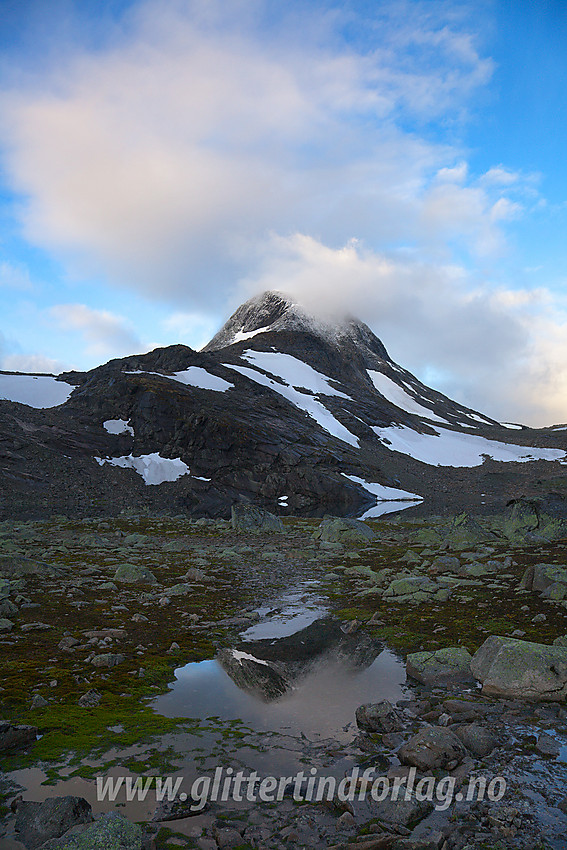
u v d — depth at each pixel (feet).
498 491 337.31
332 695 26.76
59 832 14.53
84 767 18.83
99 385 330.13
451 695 26.53
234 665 31.68
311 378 553.23
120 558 76.89
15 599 46.11
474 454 469.57
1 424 256.73
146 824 15.35
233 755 19.99
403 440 465.88
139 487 250.78
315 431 384.47
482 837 14.75
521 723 22.50
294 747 20.77
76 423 288.71
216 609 46.93
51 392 352.28
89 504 206.18
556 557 65.67
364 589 56.24
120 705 24.95
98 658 30.86
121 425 296.92
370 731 22.38
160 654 33.45
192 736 21.63
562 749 19.93
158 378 363.97
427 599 48.70
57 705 24.54
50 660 31.12
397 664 31.86
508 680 26.14
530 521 100.48
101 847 13.14
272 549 95.14
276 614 45.60
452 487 348.59
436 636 36.70
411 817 15.74
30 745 20.48
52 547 85.71
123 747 20.47
